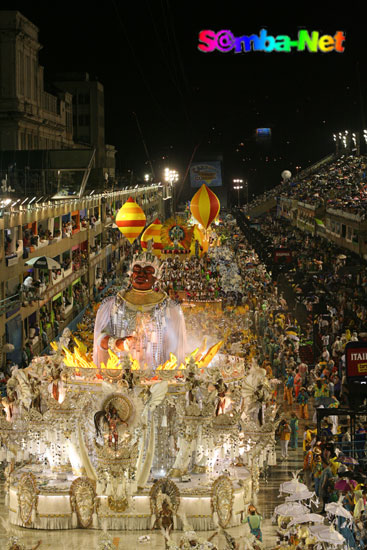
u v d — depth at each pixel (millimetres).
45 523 23062
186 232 72562
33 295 49594
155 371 23938
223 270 82375
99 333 25453
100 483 23172
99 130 153250
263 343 47219
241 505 23531
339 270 71125
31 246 53125
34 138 104062
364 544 21812
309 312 55250
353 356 30391
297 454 31594
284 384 41812
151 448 23422
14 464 24609
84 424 23984
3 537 22453
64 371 24094
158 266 26141
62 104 120750
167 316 25562
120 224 40969
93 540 22281
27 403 24547
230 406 24203
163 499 22766
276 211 175625
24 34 96500
